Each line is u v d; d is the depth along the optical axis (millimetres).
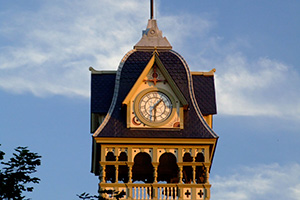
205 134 87188
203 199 85375
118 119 87938
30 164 68000
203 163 86375
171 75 90250
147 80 88688
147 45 91625
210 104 90125
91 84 90750
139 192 85438
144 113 87688
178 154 86688
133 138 86688
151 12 94188
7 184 67188
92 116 91188
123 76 90000
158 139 86750
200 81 91312
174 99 88188
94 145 88438
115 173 87688
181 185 85562
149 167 90062
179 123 87562
